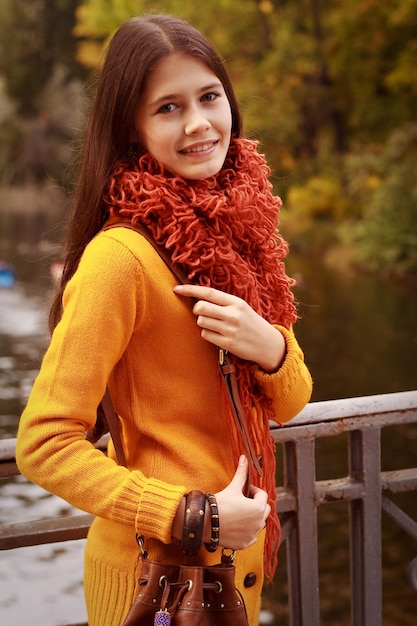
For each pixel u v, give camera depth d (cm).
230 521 114
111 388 123
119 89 122
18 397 741
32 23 4138
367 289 1417
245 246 128
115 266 115
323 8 2175
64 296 117
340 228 1812
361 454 163
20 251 1908
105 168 124
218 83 124
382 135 2064
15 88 4100
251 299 124
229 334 120
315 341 1045
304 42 2139
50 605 404
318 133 2334
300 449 159
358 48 1986
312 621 162
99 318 113
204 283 121
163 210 119
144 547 119
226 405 122
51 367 114
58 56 4150
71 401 113
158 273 118
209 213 121
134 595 121
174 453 120
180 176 123
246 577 130
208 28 2277
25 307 1182
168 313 119
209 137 122
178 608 113
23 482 548
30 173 3953
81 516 147
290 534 162
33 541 143
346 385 841
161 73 120
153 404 121
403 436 670
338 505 551
